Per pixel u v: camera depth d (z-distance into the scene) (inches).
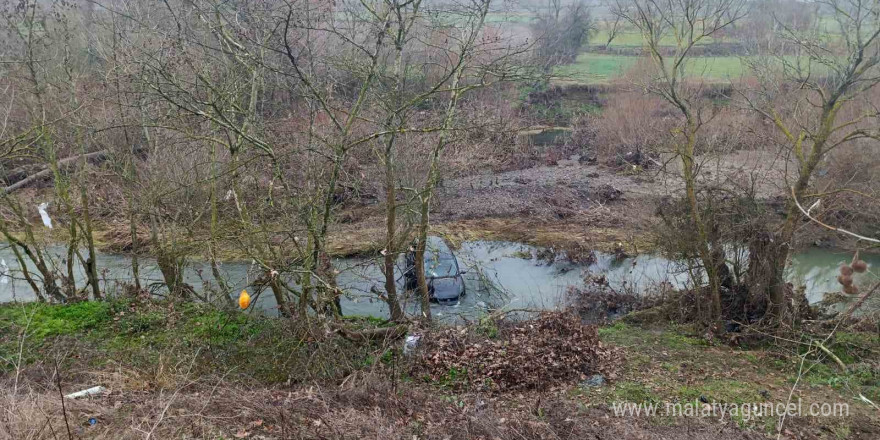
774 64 621.9
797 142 484.7
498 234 859.4
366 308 617.3
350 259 655.1
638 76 947.3
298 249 400.8
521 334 458.0
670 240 537.3
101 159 681.0
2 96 525.0
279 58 433.1
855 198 647.1
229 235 412.2
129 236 756.0
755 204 525.0
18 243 519.8
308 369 382.0
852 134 458.9
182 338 442.3
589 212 926.4
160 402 291.0
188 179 498.0
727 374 434.3
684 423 339.6
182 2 419.2
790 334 494.3
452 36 448.8
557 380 406.6
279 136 470.0
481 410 337.1
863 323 519.8
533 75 487.8
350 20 458.0
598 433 315.0
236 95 430.6
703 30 486.9
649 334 537.6
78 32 559.5
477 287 684.7
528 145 1179.3
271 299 594.9
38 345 429.4
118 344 437.7
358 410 324.5
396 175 583.5
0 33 535.2
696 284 531.2
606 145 1196.5
